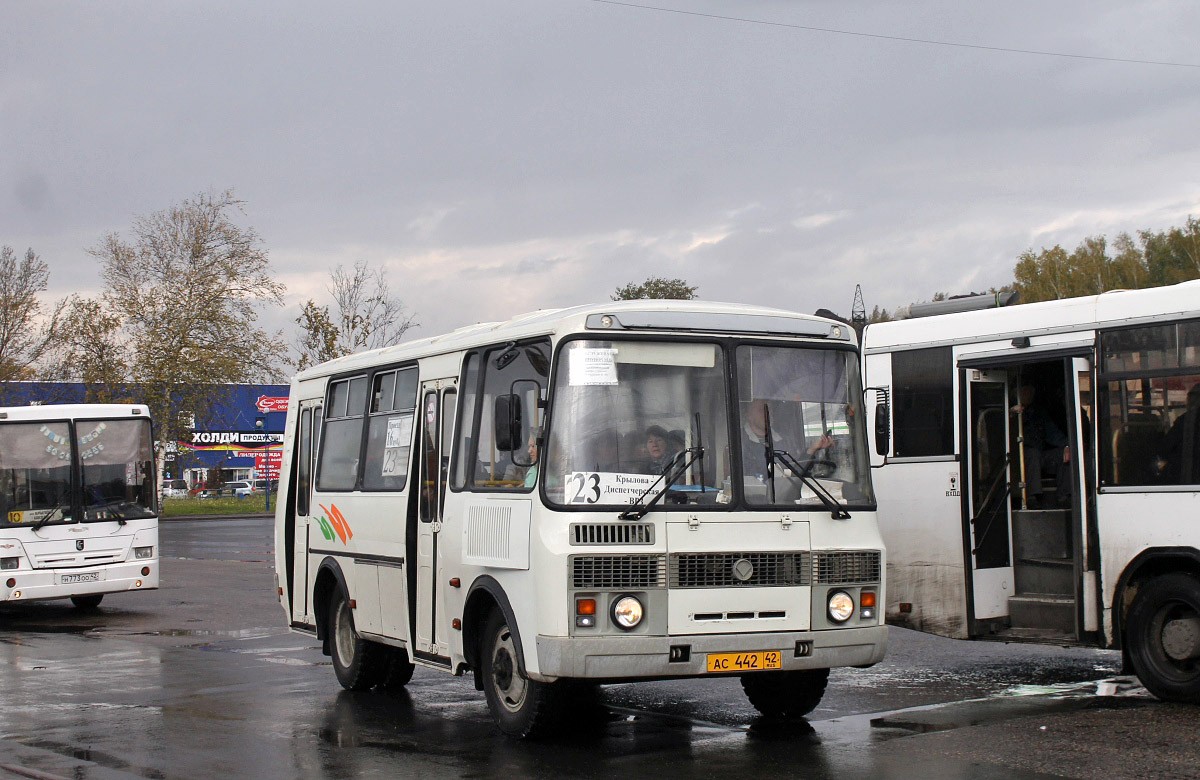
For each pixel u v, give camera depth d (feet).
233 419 254.27
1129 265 258.16
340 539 41.65
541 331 30.63
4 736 32.91
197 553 112.37
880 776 25.95
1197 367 33.94
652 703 36.45
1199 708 32.83
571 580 28.30
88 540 67.36
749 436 30.27
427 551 35.47
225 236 203.31
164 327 198.18
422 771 27.89
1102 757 26.94
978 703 34.47
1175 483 34.14
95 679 43.62
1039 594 39.81
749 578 29.37
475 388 33.76
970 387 40.47
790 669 29.55
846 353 32.07
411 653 36.24
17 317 196.54
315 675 44.34
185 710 36.96
